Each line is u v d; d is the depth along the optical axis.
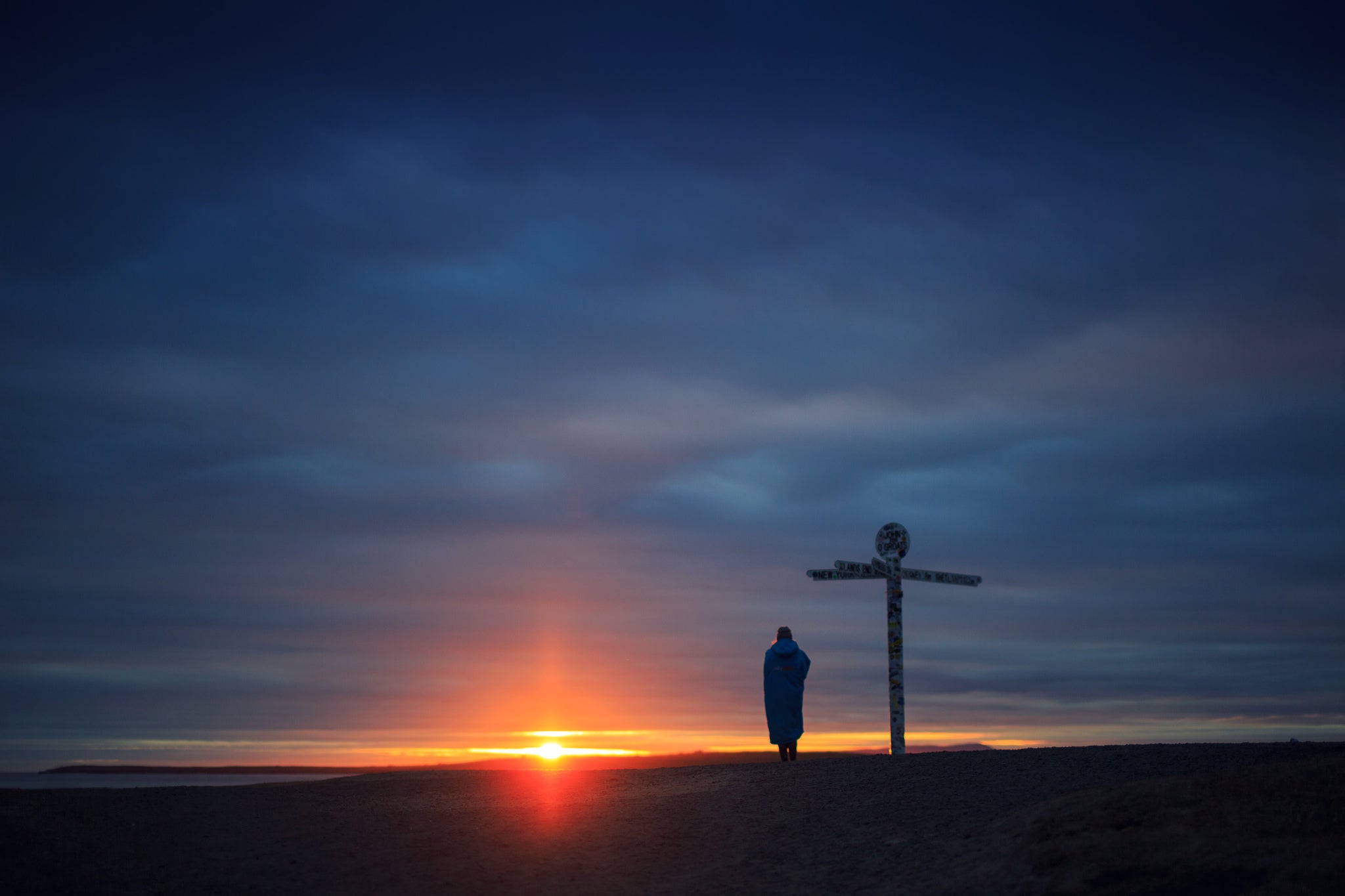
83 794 13.03
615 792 12.99
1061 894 7.45
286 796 13.09
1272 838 7.66
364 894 9.33
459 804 12.54
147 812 12.08
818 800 11.40
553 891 9.20
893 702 17.77
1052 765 11.67
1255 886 7.00
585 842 10.53
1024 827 8.95
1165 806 8.62
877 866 8.94
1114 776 10.79
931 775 11.90
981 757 12.75
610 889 9.15
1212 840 7.76
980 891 7.89
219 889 9.50
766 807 11.33
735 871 9.34
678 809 11.60
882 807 10.76
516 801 12.57
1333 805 8.14
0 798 12.52
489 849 10.45
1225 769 9.88
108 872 10.00
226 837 11.12
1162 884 7.30
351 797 13.08
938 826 9.77
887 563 18.19
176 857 10.45
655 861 9.84
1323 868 7.00
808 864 9.29
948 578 18.30
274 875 9.88
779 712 17.22
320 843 10.85
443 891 9.34
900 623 17.98
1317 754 10.71
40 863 10.20
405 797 13.09
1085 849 7.99
